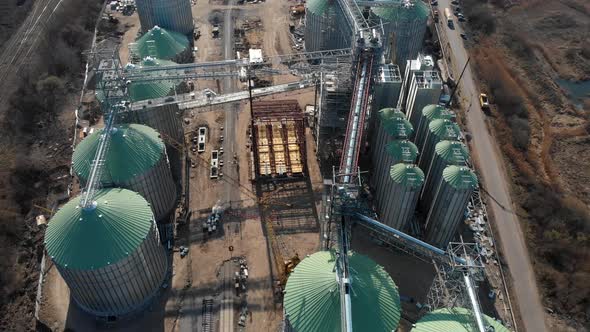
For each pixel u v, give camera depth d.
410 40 124.19
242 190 101.56
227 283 84.75
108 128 85.69
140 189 85.69
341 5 116.56
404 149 86.75
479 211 98.25
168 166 93.88
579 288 84.75
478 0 165.25
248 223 95.00
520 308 82.69
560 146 115.94
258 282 84.94
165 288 83.75
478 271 69.50
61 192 99.62
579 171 110.25
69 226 70.94
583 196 104.50
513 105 124.38
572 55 143.75
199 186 101.94
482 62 138.12
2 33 140.50
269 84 128.62
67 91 122.56
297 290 67.56
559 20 157.62
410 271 87.56
